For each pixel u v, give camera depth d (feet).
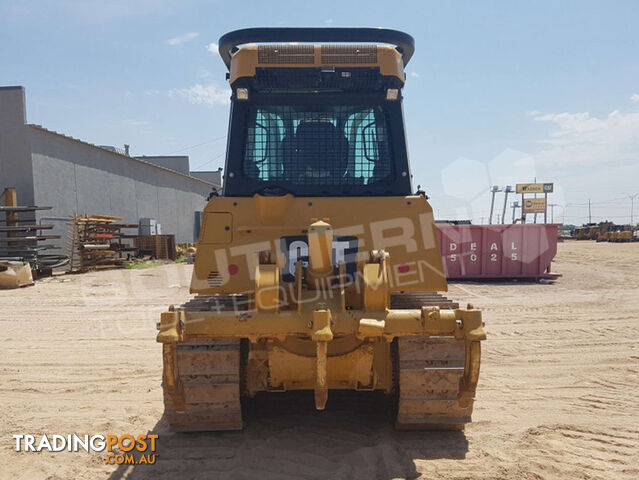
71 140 72.18
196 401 13.16
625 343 25.22
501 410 16.01
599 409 16.15
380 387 13.43
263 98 15.48
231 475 11.48
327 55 14.82
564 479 11.53
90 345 25.49
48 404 16.97
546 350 23.93
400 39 15.87
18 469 12.37
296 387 13.42
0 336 27.68
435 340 12.97
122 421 15.31
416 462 12.19
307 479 11.39
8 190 59.21
